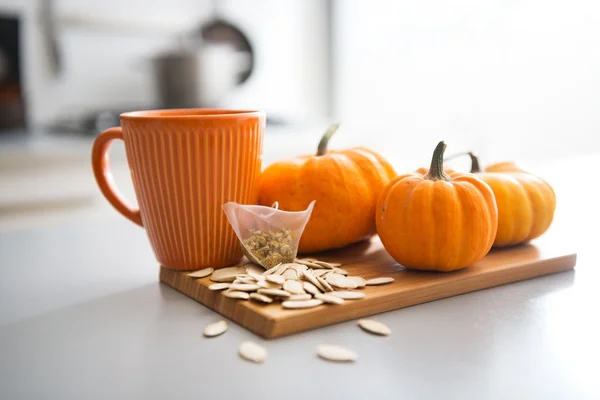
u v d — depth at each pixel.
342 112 2.19
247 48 2.00
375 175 0.51
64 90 1.74
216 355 0.34
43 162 1.30
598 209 0.64
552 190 0.50
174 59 1.56
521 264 0.45
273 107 2.12
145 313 0.40
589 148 1.30
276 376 0.31
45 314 0.40
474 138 1.62
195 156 0.44
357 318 0.39
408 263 0.45
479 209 0.43
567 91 1.33
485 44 1.55
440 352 0.33
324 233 0.49
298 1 2.12
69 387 0.31
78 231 0.63
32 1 1.65
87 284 0.46
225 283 0.42
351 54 2.12
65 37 1.72
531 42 1.41
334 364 0.32
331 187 0.49
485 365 0.32
